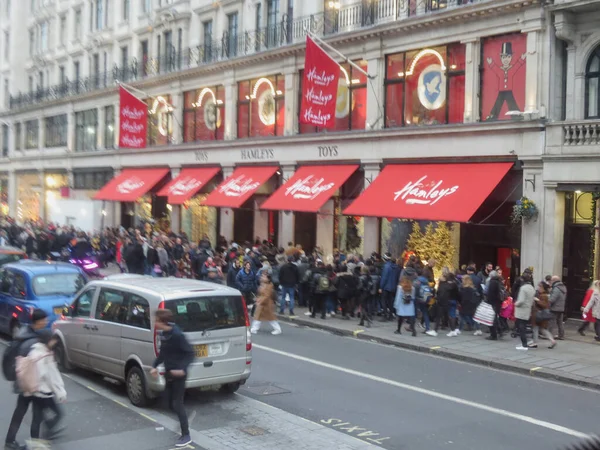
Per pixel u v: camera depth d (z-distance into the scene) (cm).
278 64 2916
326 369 1348
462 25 2150
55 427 826
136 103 3347
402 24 2309
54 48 5131
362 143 2475
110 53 4353
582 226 1900
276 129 2956
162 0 3809
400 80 2392
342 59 2606
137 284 1094
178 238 2830
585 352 1541
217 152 3241
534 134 1923
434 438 926
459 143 2141
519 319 1565
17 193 5597
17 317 1430
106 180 4275
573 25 1878
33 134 5328
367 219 2455
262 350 1529
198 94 3469
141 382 1013
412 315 1727
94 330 1127
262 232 3064
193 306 1028
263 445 860
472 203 1933
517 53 2023
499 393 1199
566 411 1088
